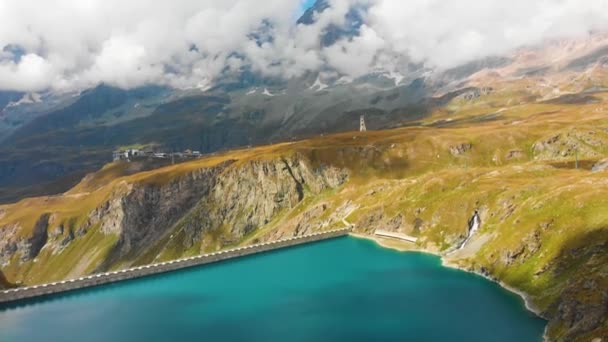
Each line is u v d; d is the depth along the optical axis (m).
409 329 123.25
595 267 121.69
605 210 143.12
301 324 130.75
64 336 129.50
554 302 121.75
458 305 135.50
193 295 159.50
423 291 149.50
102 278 174.25
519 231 157.62
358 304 143.12
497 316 126.00
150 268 185.25
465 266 165.88
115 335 129.00
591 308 98.19
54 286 165.00
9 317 143.88
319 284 165.12
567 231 143.25
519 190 184.50
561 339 99.25
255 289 163.25
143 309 147.75
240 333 126.75
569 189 164.00
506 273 149.75
